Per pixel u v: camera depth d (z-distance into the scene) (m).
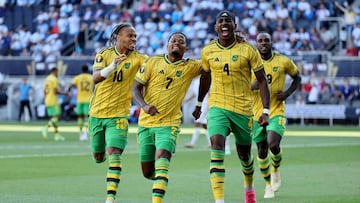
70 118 73.88
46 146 46.97
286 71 27.41
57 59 75.44
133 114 70.44
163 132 22.27
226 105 22.73
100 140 23.98
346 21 77.69
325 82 70.50
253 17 79.44
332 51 76.38
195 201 25.06
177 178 31.11
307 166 35.75
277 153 26.86
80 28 82.00
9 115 75.75
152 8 81.56
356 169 34.47
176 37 22.55
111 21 81.25
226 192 27.34
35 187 28.38
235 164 36.62
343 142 50.16
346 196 25.98
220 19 22.72
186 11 80.31
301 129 63.81
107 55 23.53
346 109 69.12
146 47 78.38
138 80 22.62
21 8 85.44
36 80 75.75
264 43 27.31
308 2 80.25
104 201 24.98
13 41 82.94
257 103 27.02
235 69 22.66
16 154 41.38
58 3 85.31
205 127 45.09
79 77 52.78
